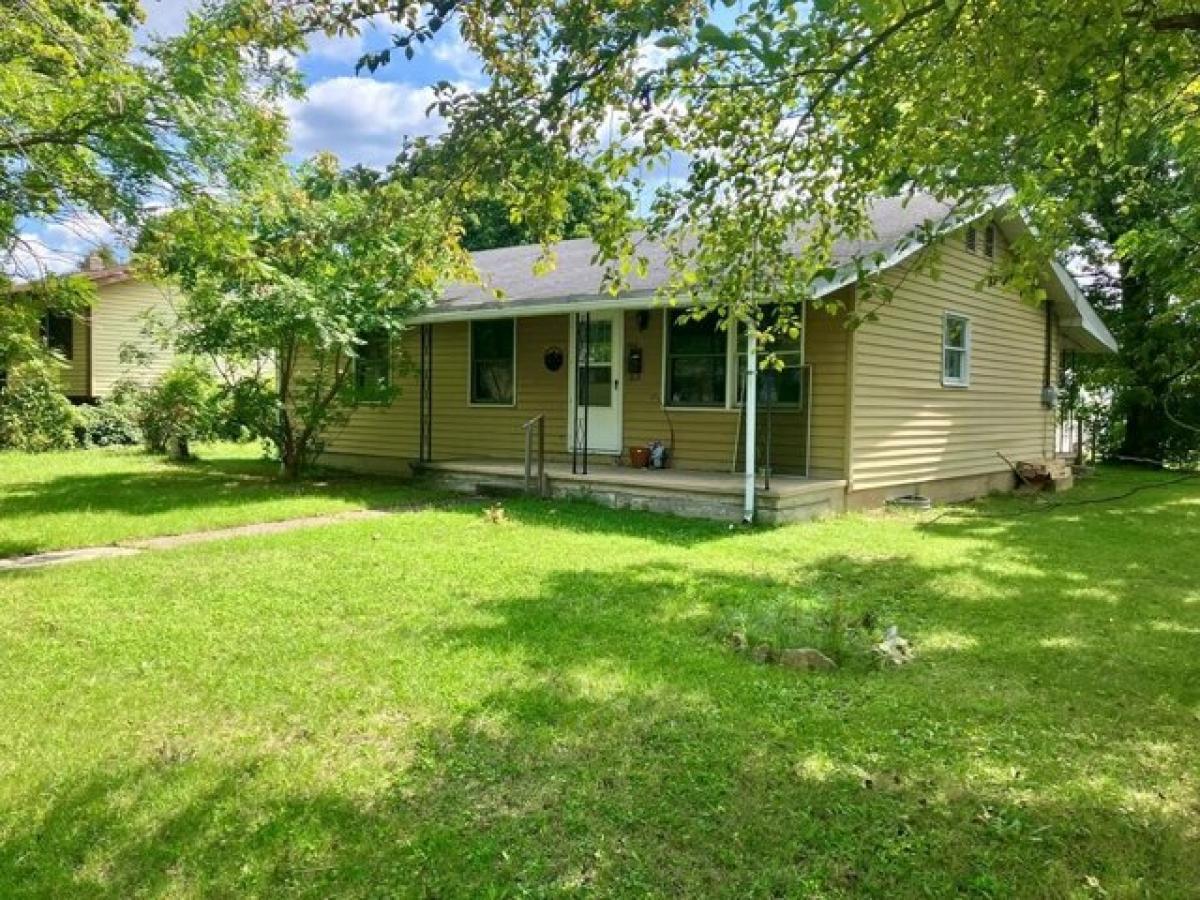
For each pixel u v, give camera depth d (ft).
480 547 22.74
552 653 13.62
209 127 19.52
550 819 8.70
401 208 10.87
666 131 10.34
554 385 37.73
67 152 18.86
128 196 19.66
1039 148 11.11
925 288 33.55
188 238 20.79
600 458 36.22
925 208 34.14
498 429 39.86
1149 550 24.02
